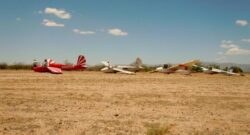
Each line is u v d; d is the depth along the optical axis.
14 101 17.14
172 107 16.50
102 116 13.38
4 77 36.94
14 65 72.31
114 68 63.75
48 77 39.16
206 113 14.81
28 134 10.12
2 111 14.03
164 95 22.08
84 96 20.31
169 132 10.70
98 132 10.56
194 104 17.84
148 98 20.16
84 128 11.09
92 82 33.47
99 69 80.12
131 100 18.95
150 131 10.38
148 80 40.06
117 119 12.80
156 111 15.03
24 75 42.50
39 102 17.02
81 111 14.54
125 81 36.88
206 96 22.06
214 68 81.12
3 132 10.30
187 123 12.28
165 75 58.88
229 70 82.50
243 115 14.48
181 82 37.88
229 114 14.67
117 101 18.33
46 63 51.88
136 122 12.27
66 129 10.88
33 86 26.11
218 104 18.06
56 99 18.42
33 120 12.24
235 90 27.45
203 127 11.66
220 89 28.22
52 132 10.43
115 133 10.46
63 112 14.13
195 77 54.22
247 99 20.66
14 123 11.66
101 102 17.72
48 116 13.12
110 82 34.44
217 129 11.40
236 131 11.16
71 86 27.45
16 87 24.97
